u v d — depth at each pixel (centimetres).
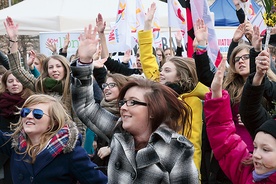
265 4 396
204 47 475
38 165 376
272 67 527
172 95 325
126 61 780
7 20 595
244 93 350
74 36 1026
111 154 327
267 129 315
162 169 310
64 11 1172
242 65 495
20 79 599
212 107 347
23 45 1817
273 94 437
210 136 351
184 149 311
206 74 474
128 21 838
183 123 334
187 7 630
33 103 383
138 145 325
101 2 1212
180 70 489
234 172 343
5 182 602
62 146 375
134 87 322
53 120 384
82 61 361
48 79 582
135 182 313
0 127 622
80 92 364
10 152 407
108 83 498
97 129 370
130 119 319
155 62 588
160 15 1170
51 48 846
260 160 317
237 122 487
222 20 1452
